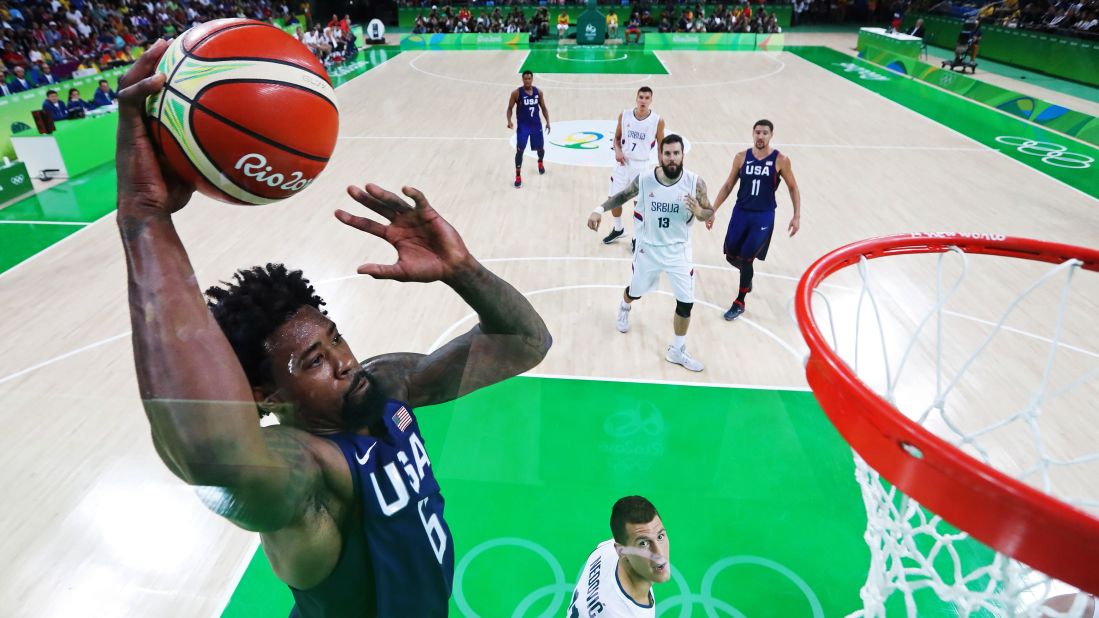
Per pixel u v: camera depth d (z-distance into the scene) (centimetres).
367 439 99
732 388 428
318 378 93
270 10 2091
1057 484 348
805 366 160
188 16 1828
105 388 414
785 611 285
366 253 615
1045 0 1650
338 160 895
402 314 511
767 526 324
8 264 602
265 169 111
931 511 114
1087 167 871
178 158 105
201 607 182
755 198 465
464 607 284
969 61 1706
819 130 1052
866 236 659
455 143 980
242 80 106
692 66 1652
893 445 120
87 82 1109
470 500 328
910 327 497
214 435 74
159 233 86
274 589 276
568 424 392
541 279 572
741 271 495
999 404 414
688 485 348
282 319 91
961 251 241
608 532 319
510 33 2017
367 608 104
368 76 1516
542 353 128
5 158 845
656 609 285
